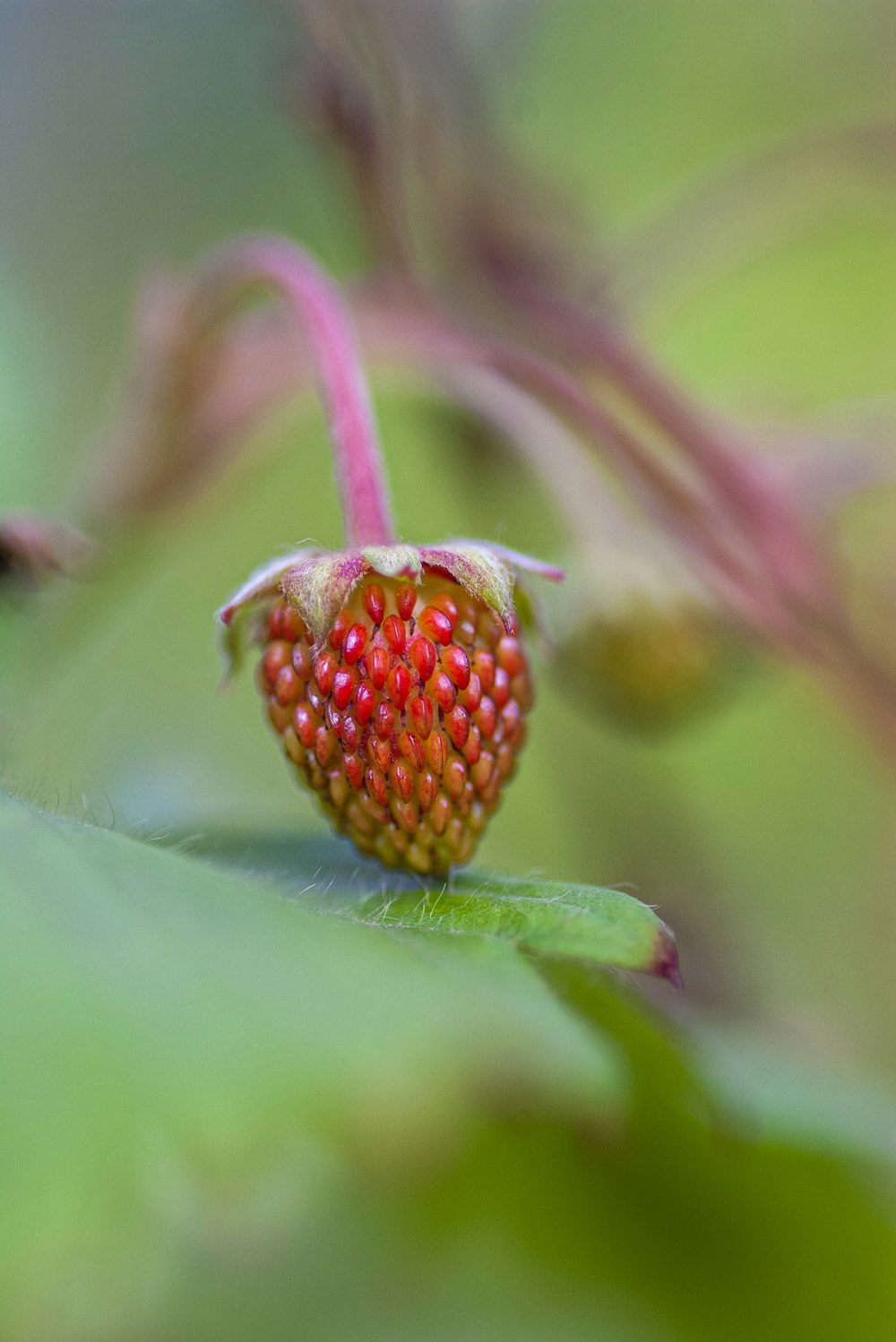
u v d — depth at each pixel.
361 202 0.20
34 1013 0.13
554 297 0.20
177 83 0.26
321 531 0.27
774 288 0.30
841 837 0.26
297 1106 0.13
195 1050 0.13
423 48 0.20
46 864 0.14
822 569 0.20
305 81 0.20
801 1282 0.18
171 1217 0.17
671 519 0.19
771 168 0.23
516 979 0.14
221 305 0.19
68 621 0.19
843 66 0.29
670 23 0.28
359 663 0.15
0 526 0.16
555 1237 0.18
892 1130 0.18
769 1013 0.22
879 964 0.25
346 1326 0.18
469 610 0.15
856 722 0.20
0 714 0.19
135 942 0.13
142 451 0.19
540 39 0.26
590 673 0.20
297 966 0.13
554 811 0.25
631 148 0.29
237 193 0.26
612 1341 0.18
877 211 0.23
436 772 0.15
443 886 0.15
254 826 0.16
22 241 0.26
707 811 0.27
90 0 0.26
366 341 0.19
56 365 0.22
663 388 0.20
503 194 0.21
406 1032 0.13
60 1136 0.13
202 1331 0.17
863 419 0.22
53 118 0.26
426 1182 0.18
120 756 0.22
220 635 0.16
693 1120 0.17
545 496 0.21
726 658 0.20
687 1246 0.18
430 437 0.22
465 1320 0.18
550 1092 0.18
